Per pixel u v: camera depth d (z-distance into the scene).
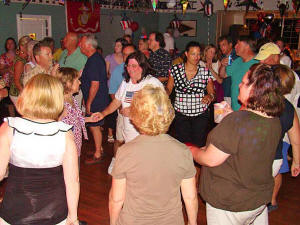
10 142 1.86
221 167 2.11
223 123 2.01
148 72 3.40
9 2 7.05
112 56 5.75
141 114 1.74
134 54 3.32
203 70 3.86
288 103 2.57
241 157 1.98
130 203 1.81
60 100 1.95
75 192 1.99
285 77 2.50
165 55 4.86
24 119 1.89
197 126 3.99
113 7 10.20
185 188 1.88
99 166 4.71
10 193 1.89
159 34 4.89
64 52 5.07
